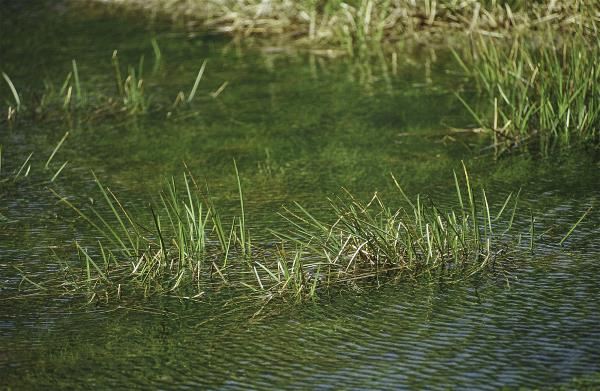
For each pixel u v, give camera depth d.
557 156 9.79
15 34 15.20
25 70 13.30
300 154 10.11
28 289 7.50
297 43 14.31
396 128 10.74
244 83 12.55
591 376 6.08
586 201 8.66
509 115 10.87
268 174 9.60
